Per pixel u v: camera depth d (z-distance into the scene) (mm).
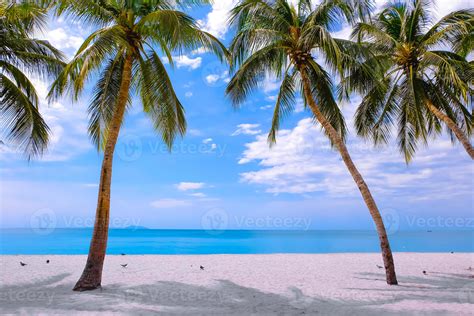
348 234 87500
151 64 9898
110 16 9344
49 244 45062
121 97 9508
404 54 11789
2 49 10344
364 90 11664
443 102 12062
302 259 18031
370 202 10469
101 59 9453
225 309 7328
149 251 34344
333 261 17125
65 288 9352
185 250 37094
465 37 11797
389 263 10453
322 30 8930
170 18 8188
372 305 7645
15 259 16141
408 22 11984
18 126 10367
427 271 13367
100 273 9219
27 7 9039
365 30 11375
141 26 9219
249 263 16078
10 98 10242
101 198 9242
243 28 10703
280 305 7730
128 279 11109
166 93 9781
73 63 7961
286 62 11562
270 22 10656
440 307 7395
